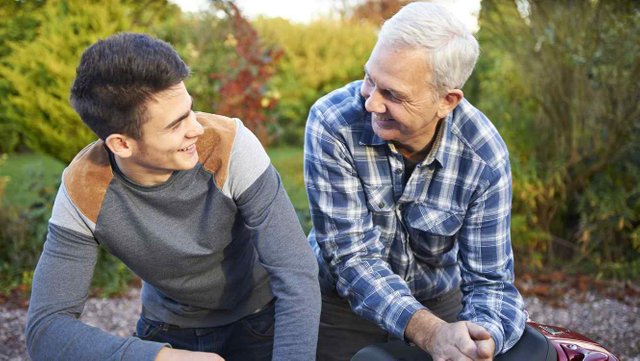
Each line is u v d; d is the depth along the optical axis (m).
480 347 1.44
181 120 1.36
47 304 1.44
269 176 1.52
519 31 4.37
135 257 1.54
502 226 1.71
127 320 3.76
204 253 1.58
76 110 1.39
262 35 6.77
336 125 1.69
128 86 1.31
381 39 1.49
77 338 1.41
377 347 1.60
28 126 4.32
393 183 1.73
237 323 1.81
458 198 1.71
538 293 4.15
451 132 1.67
